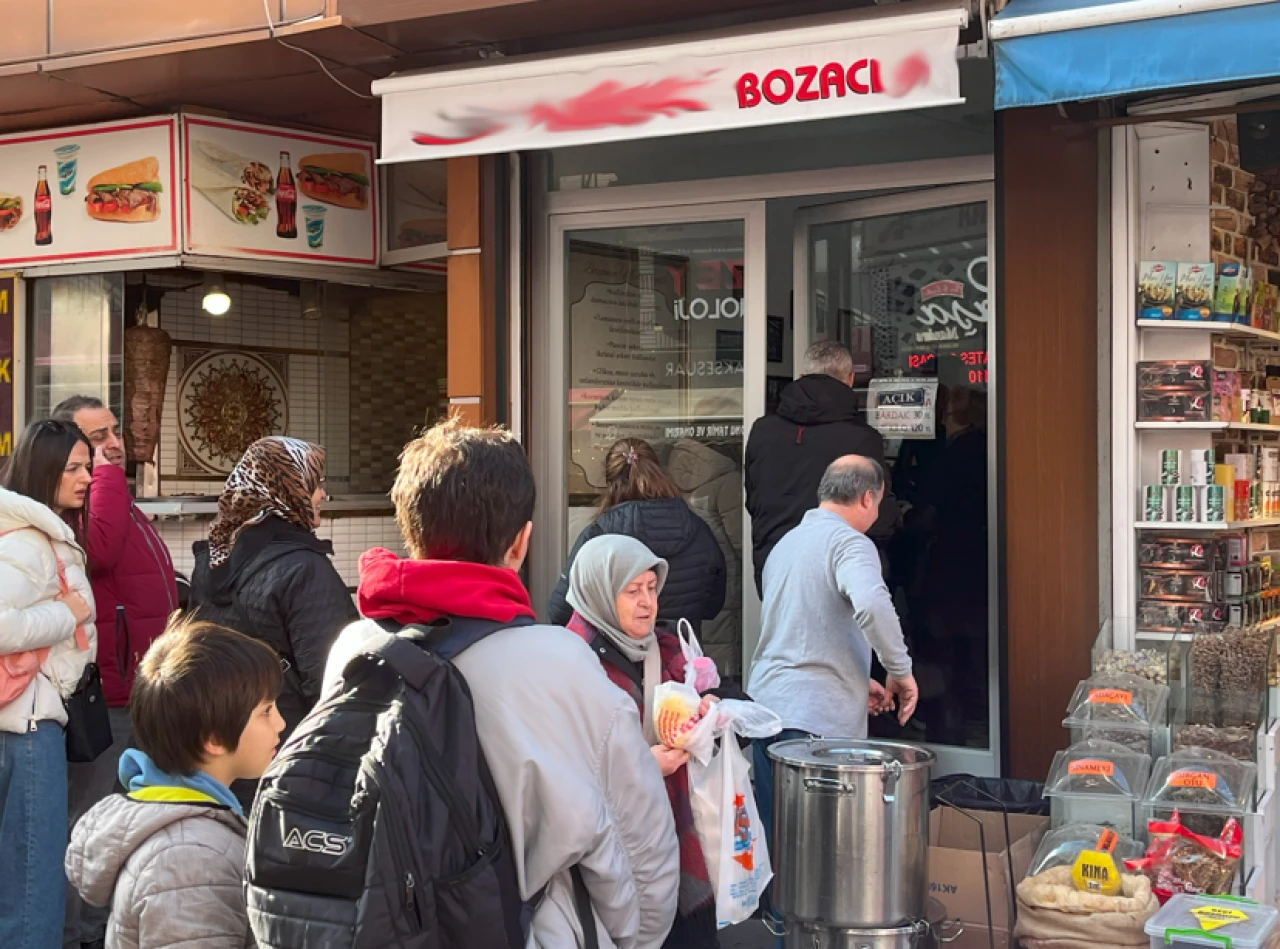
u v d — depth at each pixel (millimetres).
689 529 5020
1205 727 4258
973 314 5488
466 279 5934
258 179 6547
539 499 6117
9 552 3865
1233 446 5449
